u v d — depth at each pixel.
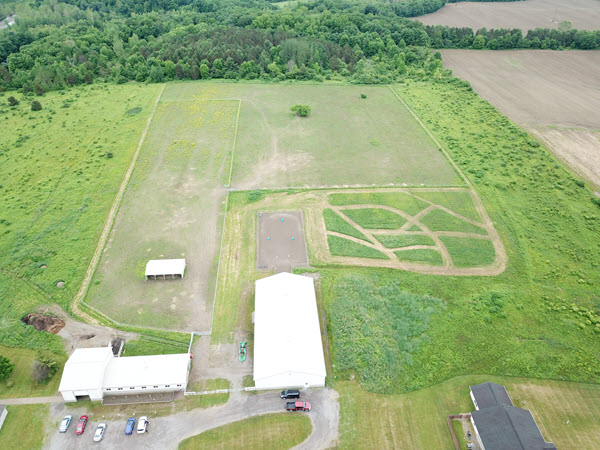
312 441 54.31
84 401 58.28
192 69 156.88
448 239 85.75
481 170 105.62
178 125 126.19
